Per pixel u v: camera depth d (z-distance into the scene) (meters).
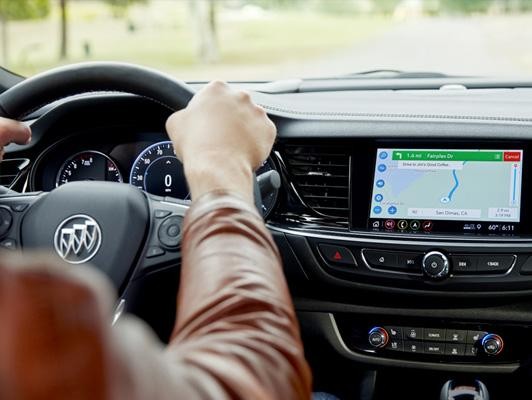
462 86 2.02
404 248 1.61
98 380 0.33
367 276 1.64
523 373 1.76
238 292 0.50
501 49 2.93
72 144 1.67
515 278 1.59
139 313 1.24
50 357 0.32
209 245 0.55
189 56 2.84
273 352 0.47
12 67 2.29
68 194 1.19
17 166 1.64
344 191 1.65
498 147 1.58
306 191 1.67
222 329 0.48
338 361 1.92
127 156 1.68
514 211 1.59
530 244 1.58
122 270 1.17
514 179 1.59
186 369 0.41
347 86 2.04
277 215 1.68
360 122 1.61
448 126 1.58
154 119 1.64
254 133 0.67
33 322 0.32
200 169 0.61
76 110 1.61
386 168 1.62
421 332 1.75
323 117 1.63
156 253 1.19
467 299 1.64
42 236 1.17
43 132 1.62
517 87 2.03
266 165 1.66
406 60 2.77
